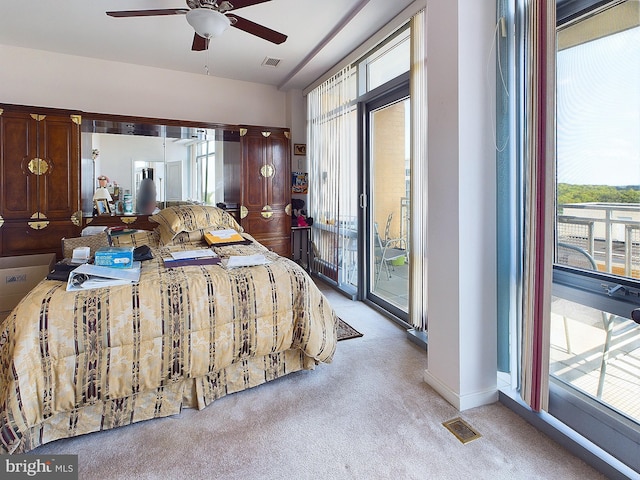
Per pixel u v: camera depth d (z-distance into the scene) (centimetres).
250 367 213
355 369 240
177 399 191
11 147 349
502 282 200
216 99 474
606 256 161
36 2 292
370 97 355
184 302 186
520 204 189
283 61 417
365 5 286
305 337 216
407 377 229
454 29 184
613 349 159
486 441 170
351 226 401
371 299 385
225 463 157
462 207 188
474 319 194
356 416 189
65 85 402
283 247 471
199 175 465
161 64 429
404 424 183
